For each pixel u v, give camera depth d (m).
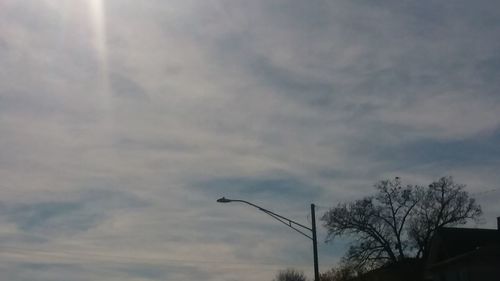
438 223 54.34
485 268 41.38
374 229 54.94
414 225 55.28
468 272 42.50
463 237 46.47
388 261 55.09
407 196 55.19
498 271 40.62
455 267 44.22
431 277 48.25
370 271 55.47
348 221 55.12
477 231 47.25
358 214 55.12
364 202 55.25
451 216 54.41
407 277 53.47
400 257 54.78
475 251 41.12
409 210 55.25
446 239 46.28
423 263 53.72
